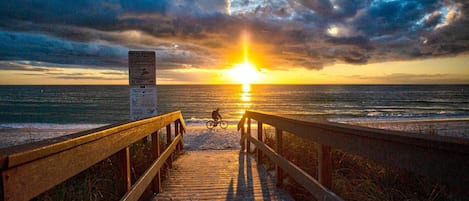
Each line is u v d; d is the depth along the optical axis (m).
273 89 138.25
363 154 1.73
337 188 3.50
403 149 1.38
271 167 5.19
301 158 4.61
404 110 42.72
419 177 3.78
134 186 2.57
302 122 2.71
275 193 3.85
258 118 5.47
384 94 83.50
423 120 27.28
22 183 1.16
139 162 4.45
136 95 6.59
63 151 1.48
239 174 4.86
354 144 1.84
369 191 3.66
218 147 9.88
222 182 4.39
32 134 19.14
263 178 4.58
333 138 2.16
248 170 5.15
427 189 3.58
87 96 77.50
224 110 45.59
